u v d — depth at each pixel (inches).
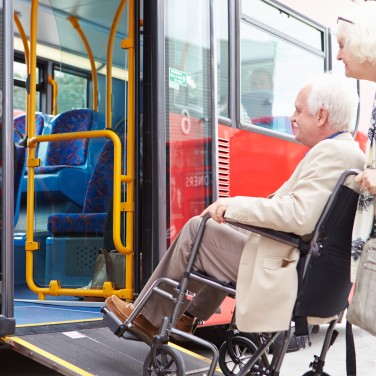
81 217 211.9
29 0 263.0
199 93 196.7
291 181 132.3
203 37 200.1
